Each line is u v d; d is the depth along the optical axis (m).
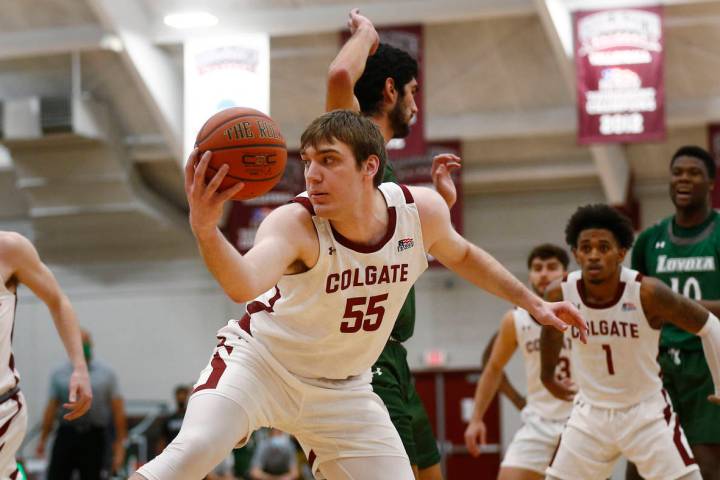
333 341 4.05
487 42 16.52
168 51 17.00
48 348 22.66
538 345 7.63
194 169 3.45
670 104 17.69
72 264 23.22
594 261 5.79
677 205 6.78
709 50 16.19
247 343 4.11
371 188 3.87
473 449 7.89
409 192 4.11
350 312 3.99
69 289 23.14
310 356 4.08
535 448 7.62
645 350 5.91
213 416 3.91
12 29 16.67
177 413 15.09
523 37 16.34
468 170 20.66
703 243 6.75
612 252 5.79
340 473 4.25
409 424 5.12
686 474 5.80
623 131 14.30
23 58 17.86
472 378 21.50
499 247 21.78
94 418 12.95
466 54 16.88
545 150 20.14
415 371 21.70
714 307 6.17
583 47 14.48
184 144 15.75
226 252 3.37
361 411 4.23
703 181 6.70
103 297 23.03
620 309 5.86
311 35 16.28
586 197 21.56
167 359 22.61
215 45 15.82
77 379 5.71
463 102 18.30
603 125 14.35
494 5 15.21
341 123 3.77
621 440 5.98
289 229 3.78
